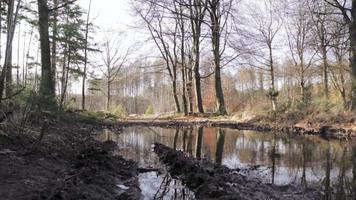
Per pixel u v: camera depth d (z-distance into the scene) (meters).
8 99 9.91
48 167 7.58
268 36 38.25
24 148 8.45
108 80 47.81
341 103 21.41
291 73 44.22
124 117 32.97
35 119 10.73
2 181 6.04
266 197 6.72
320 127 18.97
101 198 5.82
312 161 11.02
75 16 27.12
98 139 14.27
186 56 37.22
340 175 9.03
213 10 30.33
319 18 28.33
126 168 9.07
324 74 34.09
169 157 10.42
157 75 59.12
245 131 20.86
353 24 22.02
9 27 8.80
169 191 7.35
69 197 5.42
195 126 24.06
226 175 8.11
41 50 16.59
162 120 28.53
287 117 22.45
